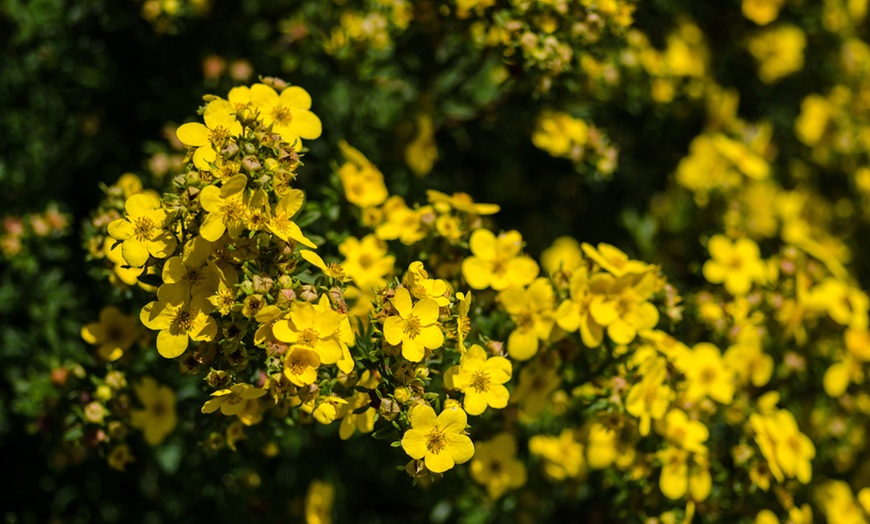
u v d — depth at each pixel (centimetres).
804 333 103
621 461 96
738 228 108
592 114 111
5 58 103
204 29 105
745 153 111
